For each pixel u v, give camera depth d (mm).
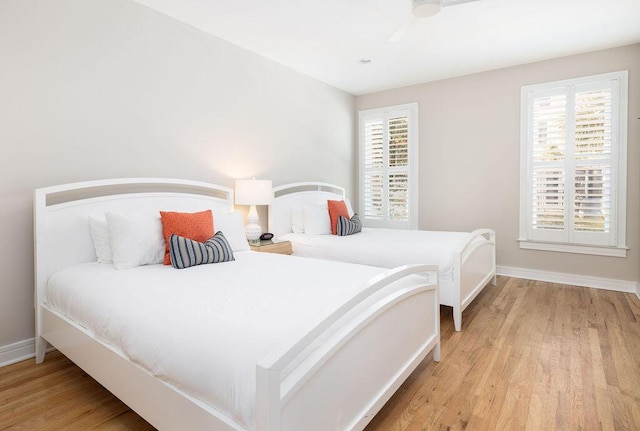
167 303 1584
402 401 1836
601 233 3811
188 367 1260
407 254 3027
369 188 5371
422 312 2039
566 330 2719
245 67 3693
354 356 1410
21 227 2291
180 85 3121
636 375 2057
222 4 2803
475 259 3221
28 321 2354
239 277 2004
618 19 3051
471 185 4570
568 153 3939
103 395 1911
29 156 2303
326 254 3494
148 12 2879
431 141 4820
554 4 2795
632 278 3699
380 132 5223
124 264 2234
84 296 1886
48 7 2355
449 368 2168
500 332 2701
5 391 1948
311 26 3174
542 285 3975
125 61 2750
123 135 2754
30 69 2289
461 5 2795
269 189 3518
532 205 4176
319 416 1220
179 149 3133
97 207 2498
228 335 1274
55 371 2174
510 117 4270
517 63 4129
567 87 3920
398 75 4523
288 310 1464
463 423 1663
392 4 2779
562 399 1838
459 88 4590
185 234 2461
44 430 1630
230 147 3572
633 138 3637
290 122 4281
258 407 1011
